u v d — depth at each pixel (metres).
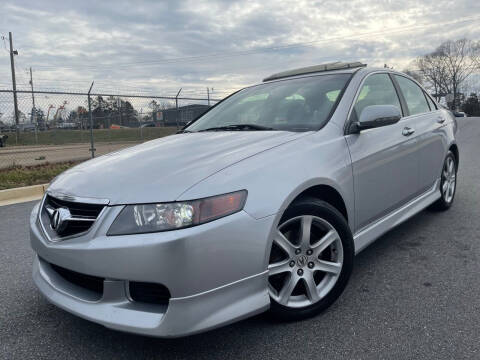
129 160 2.54
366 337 2.23
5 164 11.25
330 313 2.50
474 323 2.31
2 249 4.04
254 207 2.08
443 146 4.23
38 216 2.48
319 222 2.44
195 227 1.92
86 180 2.33
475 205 4.80
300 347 2.17
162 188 2.02
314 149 2.53
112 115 14.90
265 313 2.49
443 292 2.71
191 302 1.92
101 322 1.99
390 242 3.72
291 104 3.17
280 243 2.27
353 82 3.17
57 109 13.11
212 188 2.01
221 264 1.97
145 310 1.97
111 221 1.99
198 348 2.21
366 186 2.87
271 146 2.45
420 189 3.80
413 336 2.21
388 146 3.14
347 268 2.55
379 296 2.69
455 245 3.56
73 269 2.06
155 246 1.87
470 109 69.62
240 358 2.11
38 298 2.94
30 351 2.26
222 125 3.36
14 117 12.52
